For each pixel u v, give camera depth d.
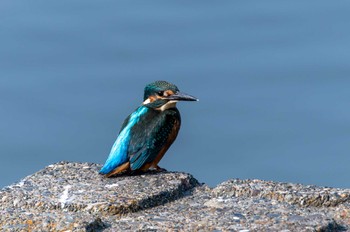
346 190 13.82
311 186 14.03
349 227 12.60
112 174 15.34
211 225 12.49
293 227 12.24
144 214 13.27
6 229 12.30
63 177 15.09
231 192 14.07
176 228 12.43
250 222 12.55
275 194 13.76
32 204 13.53
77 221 12.41
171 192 14.09
